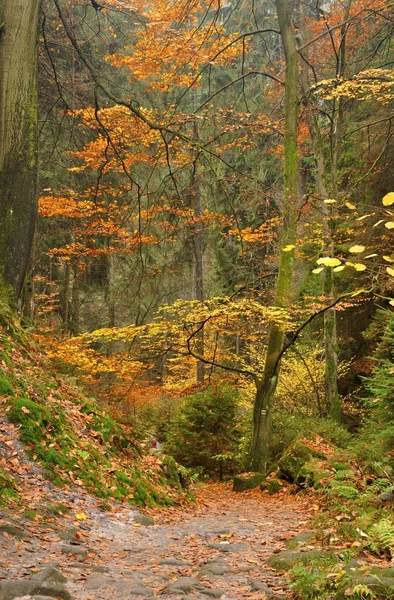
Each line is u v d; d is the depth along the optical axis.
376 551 4.71
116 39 17.05
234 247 24.38
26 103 10.10
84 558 5.20
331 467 10.98
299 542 5.86
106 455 8.61
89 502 6.89
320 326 22.27
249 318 15.75
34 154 10.22
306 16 20.88
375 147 20.19
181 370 24.70
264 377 15.17
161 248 21.03
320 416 17.69
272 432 16.64
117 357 13.06
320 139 18.17
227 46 15.11
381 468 8.06
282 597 4.20
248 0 23.12
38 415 7.48
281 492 12.88
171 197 17.70
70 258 17.61
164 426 21.31
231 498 13.00
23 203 10.03
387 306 17.84
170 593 4.42
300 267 23.12
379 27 19.77
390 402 9.85
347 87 15.25
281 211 15.30
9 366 8.20
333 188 18.27
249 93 24.56
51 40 15.70
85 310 26.58
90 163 15.53
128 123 14.70
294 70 15.32
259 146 23.61
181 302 12.69
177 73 15.11
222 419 18.42
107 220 17.61
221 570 5.11
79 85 16.72
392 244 15.53
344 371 19.19
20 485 6.36
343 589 3.74
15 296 9.99
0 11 9.99
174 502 9.25
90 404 9.59
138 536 6.50
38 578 4.21
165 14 14.30
